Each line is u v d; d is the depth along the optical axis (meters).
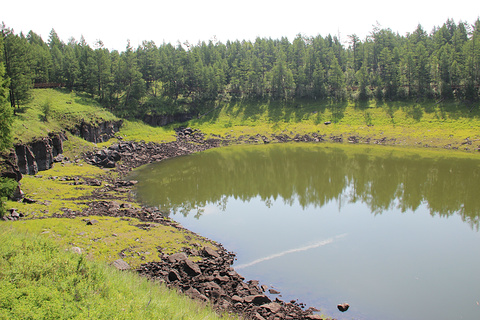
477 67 121.62
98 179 65.94
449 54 133.38
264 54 176.25
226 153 102.06
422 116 119.06
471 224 43.66
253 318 22.73
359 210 50.12
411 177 68.94
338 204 53.31
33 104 87.00
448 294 27.69
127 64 125.25
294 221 45.69
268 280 29.70
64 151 77.31
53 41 171.12
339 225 44.03
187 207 51.69
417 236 40.16
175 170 79.00
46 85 112.75
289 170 78.81
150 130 117.88
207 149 109.50
